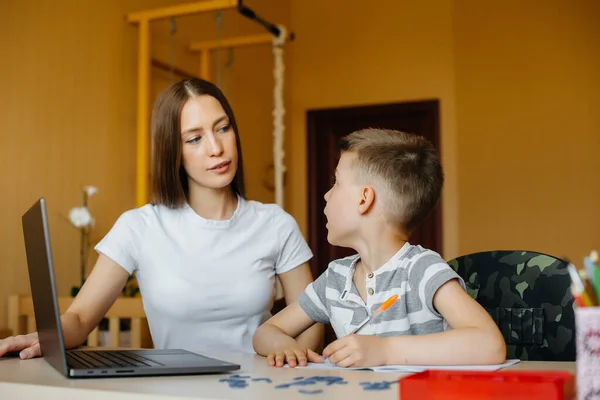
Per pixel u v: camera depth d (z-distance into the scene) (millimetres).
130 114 3021
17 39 2443
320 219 4727
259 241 1546
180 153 1475
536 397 624
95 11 2836
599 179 4043
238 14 4105
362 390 749
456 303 1062
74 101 2699
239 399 695
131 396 744
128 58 3025
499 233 4266
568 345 1287
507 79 4332
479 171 4355
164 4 3328
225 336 1510
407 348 987
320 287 1285
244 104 4129
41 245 957
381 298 1160
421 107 4527
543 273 1336
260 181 4281
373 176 1178
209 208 1528
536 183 4199
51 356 998
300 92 4832
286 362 1071
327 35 4812
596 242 4027
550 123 4195
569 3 4211
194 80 1502
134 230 1482
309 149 4766
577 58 4164
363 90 4688
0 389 849
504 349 1005
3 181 2348
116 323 2189
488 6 4418
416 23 4609
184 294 1471
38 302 1080
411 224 1189
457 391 649
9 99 2396
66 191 2633
